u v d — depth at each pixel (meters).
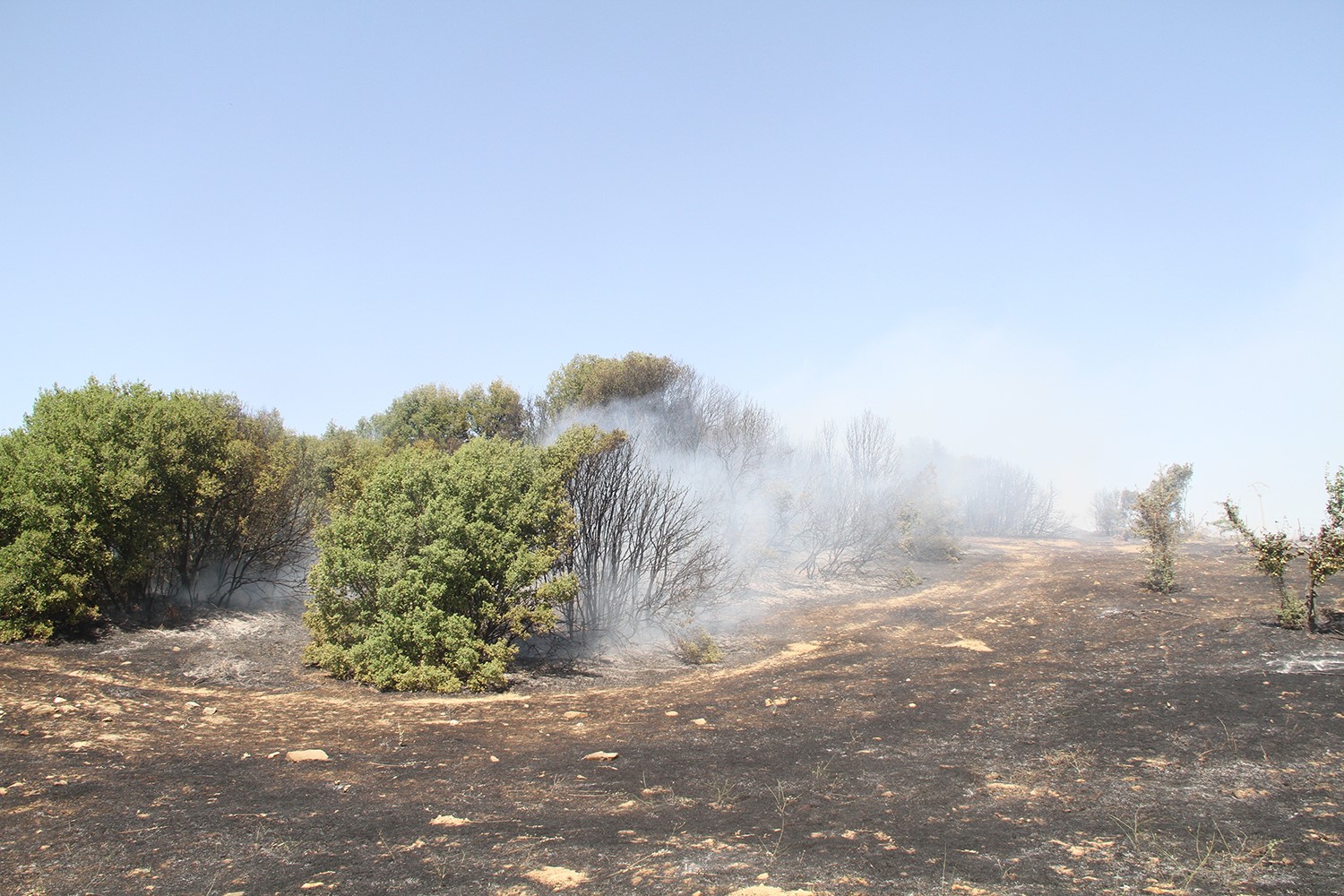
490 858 4.77
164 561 13.98
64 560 11.92
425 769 7.05
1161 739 6.91
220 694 9.83
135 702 8.88
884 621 15.76
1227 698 7.86
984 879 4.35
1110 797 5.74
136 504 12.80
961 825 5.34
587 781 6.67
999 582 19.31
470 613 11.55
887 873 4.46
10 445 12.77
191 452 13.77
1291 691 7.90
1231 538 24.31
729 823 5.48
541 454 13.77
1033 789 6.07
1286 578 15.20
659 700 10.37
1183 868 4.40
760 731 8.45
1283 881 4.19
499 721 9.05
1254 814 5.21
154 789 6.06
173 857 4.78
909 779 6.48
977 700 9.05
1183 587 15.20
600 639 13.96
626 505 14.77
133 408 13.23
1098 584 16.72
